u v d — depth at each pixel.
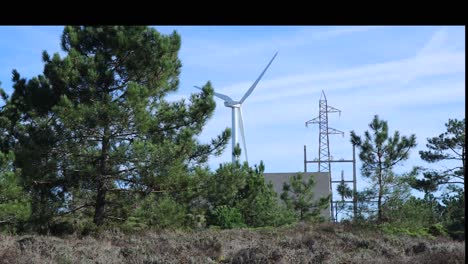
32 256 23.09
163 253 26.89
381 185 48.25
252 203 60.91
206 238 30.52
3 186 36.56
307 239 31.84
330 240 32.31
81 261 23.58
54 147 42.62
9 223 39.88
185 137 43.53
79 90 43.81
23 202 39.12
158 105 45.78
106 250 26.81
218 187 45.62
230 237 35.88
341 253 26.81
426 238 41.31
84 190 44.28
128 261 24.19
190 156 45.78
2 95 47.38
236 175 46.25
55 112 40.91
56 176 43.16
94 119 41.12
